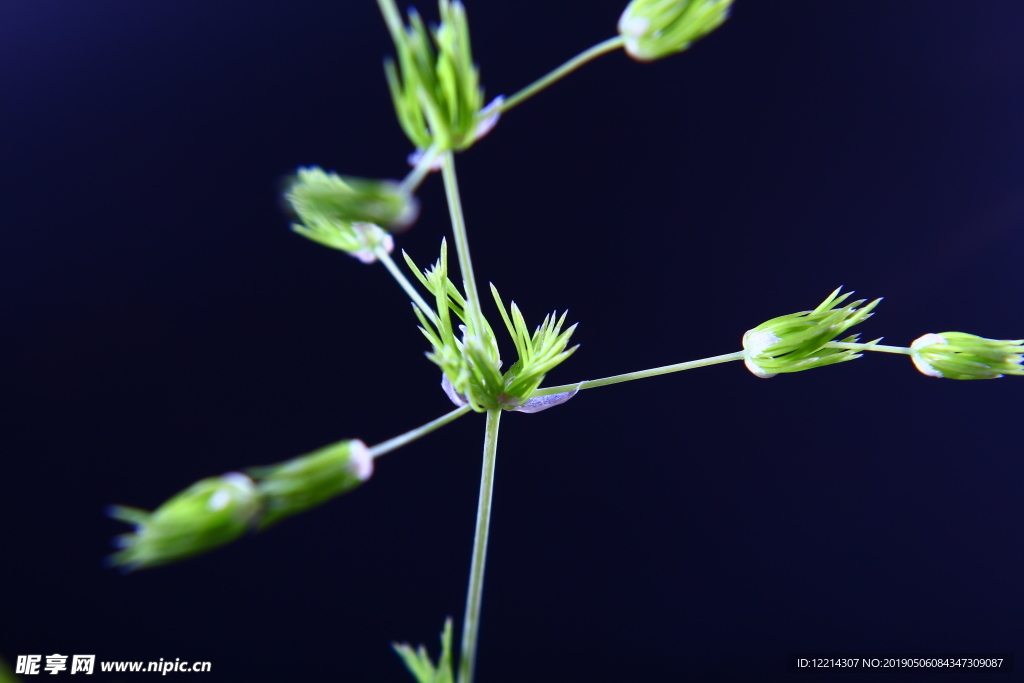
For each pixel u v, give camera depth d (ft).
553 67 1.31
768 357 0.78
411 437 0.75
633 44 0.74
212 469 1.31
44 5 1.27
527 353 0.79
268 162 1.30
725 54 1.31
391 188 0.71
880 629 1.34
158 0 1.28
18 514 1.28
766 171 1.33
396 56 1.29
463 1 1.28
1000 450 1.34
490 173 1.31
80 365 1.30
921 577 1.35
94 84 1.28
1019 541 1.34
